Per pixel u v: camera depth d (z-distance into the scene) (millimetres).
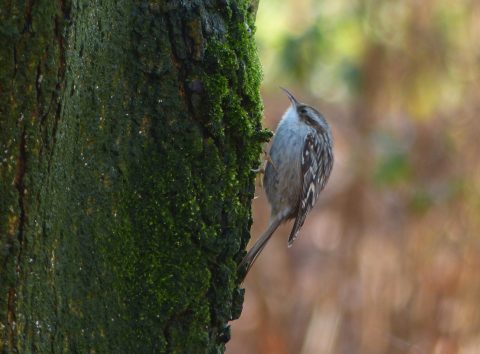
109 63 5500
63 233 5258
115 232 5609
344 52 16484
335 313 16812
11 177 4879
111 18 5488
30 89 4848
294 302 17500
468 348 15445
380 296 16359
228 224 6156
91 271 5484
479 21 16312
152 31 5703
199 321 5988
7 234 4906
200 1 5891
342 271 16922
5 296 4941
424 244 16094
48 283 5152
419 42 16344
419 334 15844
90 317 5488
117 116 5594
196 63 5863
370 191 16812
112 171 5570
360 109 16766
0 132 4820
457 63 16453
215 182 6000
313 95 16594
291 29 15789
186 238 5863
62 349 5305
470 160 16156
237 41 6219
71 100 5145
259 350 17312
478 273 15609
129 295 5699
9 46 4758
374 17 16266
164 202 5785
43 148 4953
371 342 16125
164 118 5762
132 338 5715
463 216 15906
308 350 16906
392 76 16453
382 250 16547
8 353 4973
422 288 15984
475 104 16297
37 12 4789
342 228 17062
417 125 16547
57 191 5145
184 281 5871
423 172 16359
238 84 6195
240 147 6270
